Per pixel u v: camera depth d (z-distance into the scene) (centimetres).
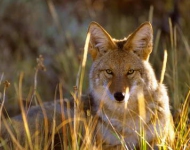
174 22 1861
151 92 1099
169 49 1658
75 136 1008
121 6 2197
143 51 1133
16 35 2183
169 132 1090
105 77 1114
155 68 1571
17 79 1717
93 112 1130
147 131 1077
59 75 1828
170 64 1519
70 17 2236
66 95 1636
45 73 1836
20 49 2122
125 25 2083
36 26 2214
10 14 2231
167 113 1109
